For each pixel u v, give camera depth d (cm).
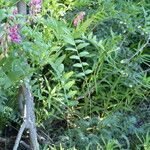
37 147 99
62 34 104
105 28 137
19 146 113
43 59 103
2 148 114
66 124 119
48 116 113
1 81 93
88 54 121
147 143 102
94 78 118
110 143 99
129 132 112
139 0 154
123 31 137
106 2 135
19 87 105
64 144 107
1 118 112
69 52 126
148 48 138
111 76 124
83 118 118
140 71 130
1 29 90
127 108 120
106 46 121
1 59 95
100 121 113
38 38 97
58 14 124
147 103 127
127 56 130
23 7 103
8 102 112
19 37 92
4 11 88
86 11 138
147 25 138
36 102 116
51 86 121
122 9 142
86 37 123
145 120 121
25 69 97
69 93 109
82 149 106
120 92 122
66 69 127
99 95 122
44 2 118
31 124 99
